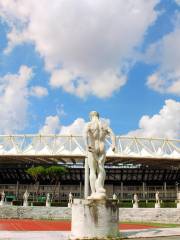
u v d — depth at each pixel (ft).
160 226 91.40
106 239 49.49
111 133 57.06
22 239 48.14
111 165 305.94
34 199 190.39
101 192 53.31
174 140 300.81
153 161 285.43
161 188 233.55
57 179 266.57
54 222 110.83
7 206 132.67
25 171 280.72
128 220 123.03
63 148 282.97
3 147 288.71
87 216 50.75
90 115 57.88
